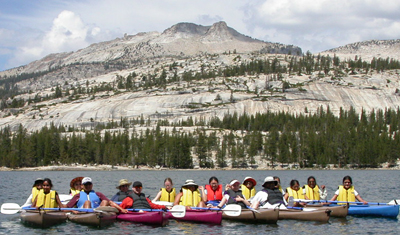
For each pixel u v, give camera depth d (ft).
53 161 623.77
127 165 620.90
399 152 611.88
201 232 94.07
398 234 94.07
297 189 113.91
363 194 190.39
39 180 103.91
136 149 637.71
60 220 96.94
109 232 92.73
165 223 99.30
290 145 636.89
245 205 103.65
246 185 109.60
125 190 106.32
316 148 632.79
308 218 104.63
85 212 97.40
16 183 269.03
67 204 101.91
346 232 95.61
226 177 362.53
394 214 112.57
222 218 106.73
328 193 188.14
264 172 509.35
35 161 615.57
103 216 95.55
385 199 169.37
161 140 628.69
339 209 109.40
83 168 591.78
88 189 102.42
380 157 609.01
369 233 94.79
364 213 112.78
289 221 105.50
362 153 610.65
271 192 105.91
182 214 97.50
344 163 629.92
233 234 92.48
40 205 101.19
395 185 250.37
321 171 545.03
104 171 551.59
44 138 630.74
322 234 93.66
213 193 109.50
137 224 98.12
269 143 640.58
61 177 361.51
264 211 99.19
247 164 634.84
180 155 603.26
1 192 195.83
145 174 432.25
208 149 634.02
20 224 102.94
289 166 634.43
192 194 105.19
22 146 610.24
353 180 309.83
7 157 601.21
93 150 632.38
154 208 103.60
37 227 97.35
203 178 338.34
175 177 357.41
